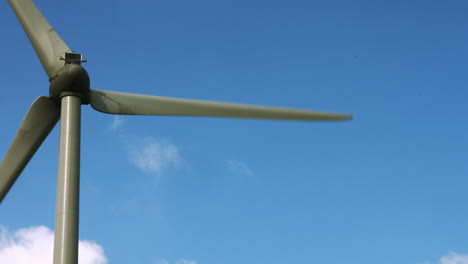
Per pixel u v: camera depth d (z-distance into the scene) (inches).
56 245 580.1
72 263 573.9
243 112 724.0
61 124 651.5
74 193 607.8
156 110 724.7
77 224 596.1
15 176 674.8
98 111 704.4
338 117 708.0
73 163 624.4
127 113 718.5
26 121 679.1
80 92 674.8
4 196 666.2
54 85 674.2
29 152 681.6
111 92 717.3
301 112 708.7
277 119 715.4
